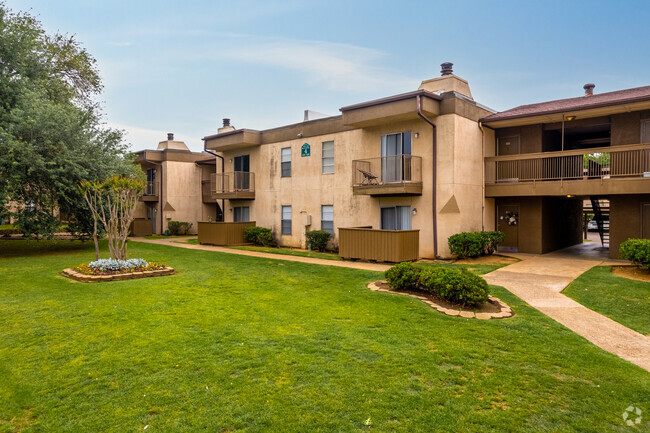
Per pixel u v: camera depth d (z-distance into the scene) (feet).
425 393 13.99
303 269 39.29
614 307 24.98
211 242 65.36
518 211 52.70
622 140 43.37
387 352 17.58
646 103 38.17
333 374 15.46
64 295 27.66
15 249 56.13
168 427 12.12
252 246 62.90
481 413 12.75
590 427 11.96
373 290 29.66
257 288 30.55
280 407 13.14
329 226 57.11
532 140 50.65
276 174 64.39
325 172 57.52
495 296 27.71
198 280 33.37
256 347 18.26
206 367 16.19
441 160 45.65
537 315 23.21
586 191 43.16
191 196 90.94
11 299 26.66
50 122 47.37
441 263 42.83
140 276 33.96
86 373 15.83
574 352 17.67
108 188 50.52
